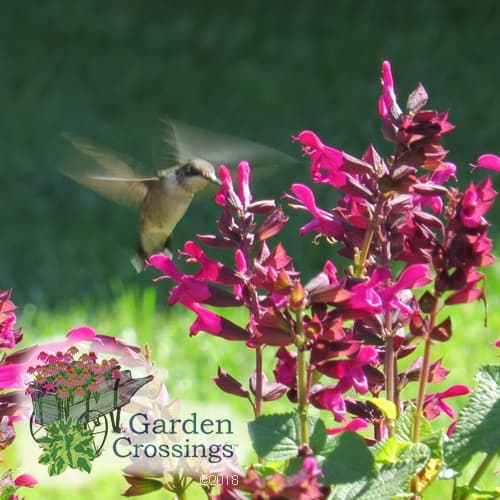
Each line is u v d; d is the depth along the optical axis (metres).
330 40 17.22
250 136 14.69
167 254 6.09
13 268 11.58
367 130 14.07
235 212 5.77
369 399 5.74
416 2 17.31
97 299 10.15
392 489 5.68
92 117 16.27
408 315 5.76
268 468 5.70
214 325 5.76
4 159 14.81
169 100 16.53
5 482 5.79
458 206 5.73
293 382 5.75
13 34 19.72
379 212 5.76
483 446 5.70
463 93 14.51
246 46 17.80
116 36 19.17
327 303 5.71
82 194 13.59
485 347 7.48
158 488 5.74
